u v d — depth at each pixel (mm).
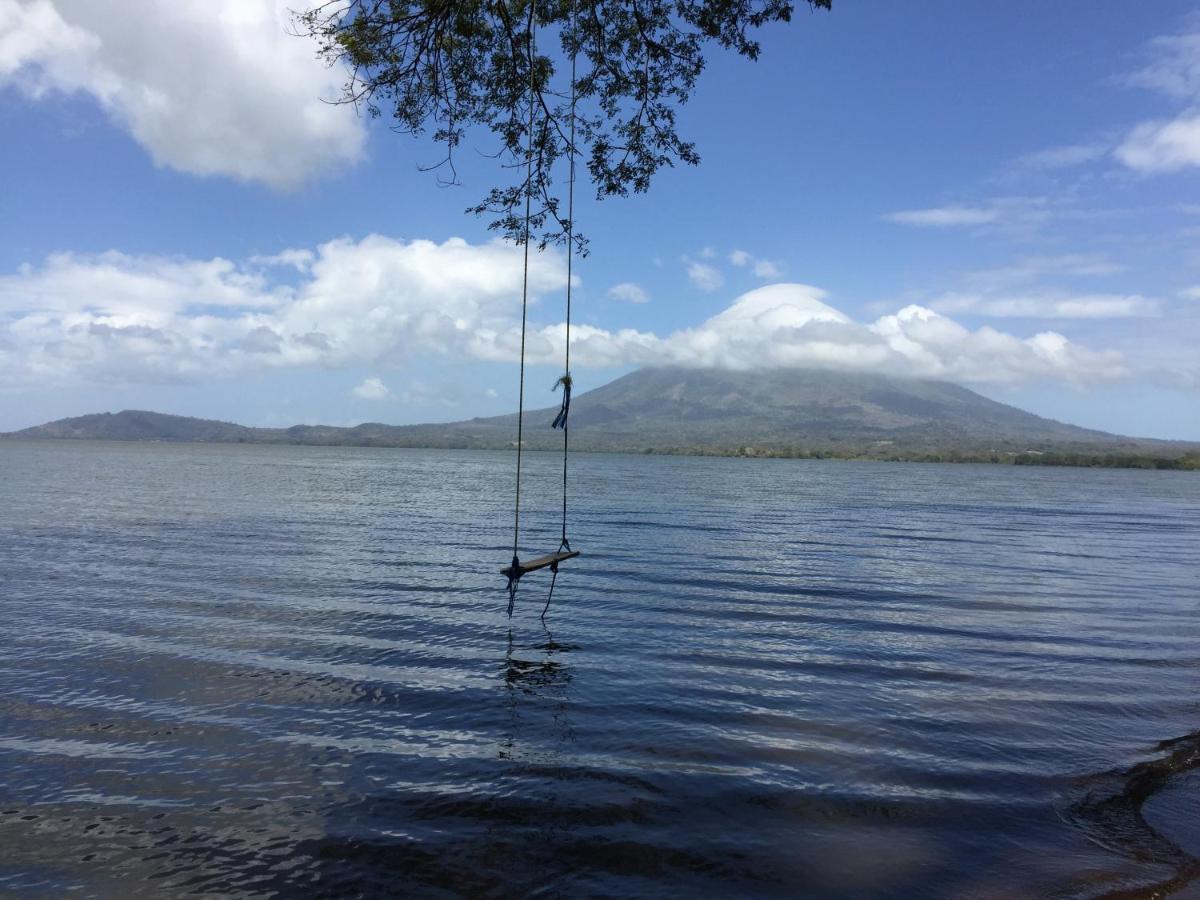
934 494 70750
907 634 13359
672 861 5695
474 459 165625
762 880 5457
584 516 37219
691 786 6961
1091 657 11867
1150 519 46406
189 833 6047
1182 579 21047
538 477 83312
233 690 9578
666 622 14070
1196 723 8789
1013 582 19797
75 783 6891
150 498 42719
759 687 10016
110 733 8094
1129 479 133625
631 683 10125
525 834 6070
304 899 5199
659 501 49781
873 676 10609
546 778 7102
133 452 157750
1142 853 5875
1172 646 12711
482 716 8781
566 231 8578
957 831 6184
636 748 7859
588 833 6098
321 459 136500
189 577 17812
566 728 8414
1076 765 7523
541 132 7965
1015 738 8250
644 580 18859
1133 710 9242
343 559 21109
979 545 29094
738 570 20875
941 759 7641
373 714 8812
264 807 6484
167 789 6801
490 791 6812
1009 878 5500
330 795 6719
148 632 12453
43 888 5293
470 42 7508
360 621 13531
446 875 5496
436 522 32562
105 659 10852
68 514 32906
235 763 7367
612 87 7844
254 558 21016
